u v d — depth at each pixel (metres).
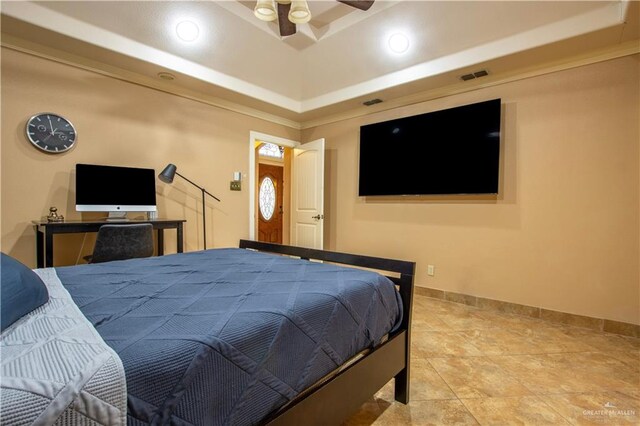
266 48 3.28
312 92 3.98
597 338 2.36
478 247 3.13
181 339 0.78
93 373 0.61
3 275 0.86
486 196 3.08
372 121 3.97
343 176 4.28
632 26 2.19
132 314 0.96
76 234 2.81
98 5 2.43
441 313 2.91
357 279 1.42
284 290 1.23
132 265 1.71
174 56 2.97
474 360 2.01
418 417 1.48
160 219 3.25
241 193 4.03
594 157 2.55
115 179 2.86
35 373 0.58
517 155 2.91
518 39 2.54
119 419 0.60
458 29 2.69
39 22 2.28
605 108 2.50
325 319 1.12
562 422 1.44
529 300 2.83
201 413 0.73
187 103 3.51
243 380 0.83
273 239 6.98
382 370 1.39
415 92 3.47
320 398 1.08
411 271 1.55
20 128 2.49
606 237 2.50
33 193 2.55
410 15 2.74
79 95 2.77
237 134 3.98
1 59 2.41
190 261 1.85
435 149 3.34
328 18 3.01
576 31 2.30
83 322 0.86
